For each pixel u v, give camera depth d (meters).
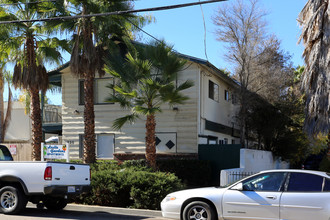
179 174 16.70
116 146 19.00
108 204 11.16
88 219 9.20
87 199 11.30
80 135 19.72
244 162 14.90
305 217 6.98
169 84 14.18
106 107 19.36
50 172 9.13
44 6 16.36
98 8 15.46
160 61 14.51
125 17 16.33
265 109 20.45
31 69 16.97
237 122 22.12
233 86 22.23
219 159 16.98
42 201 10.60
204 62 16.89
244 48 20.30
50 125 21.45
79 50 16.12
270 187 7.49
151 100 14.62
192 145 17.55
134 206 10.77
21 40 17.64
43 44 17.97
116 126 15.68
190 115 17.72
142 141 18.55
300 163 26.67
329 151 15.35
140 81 15.12
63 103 20.22
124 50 17.52
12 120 29.25
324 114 14.80
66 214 9.93
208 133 19.00
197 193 7.96
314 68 15.07
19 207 9.33
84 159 16.20
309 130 15.36
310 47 15.74
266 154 19.19
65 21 15.88
